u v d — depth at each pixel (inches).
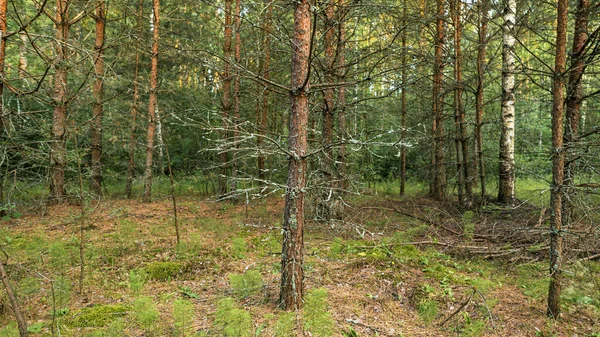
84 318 145.6
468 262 221.0
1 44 205.9
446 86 353.1
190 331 136.3
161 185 534.6
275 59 336.8
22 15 343.9
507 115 344.5
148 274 195.9
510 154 345.1
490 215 325.1
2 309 148.8
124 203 394.6
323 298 123.3
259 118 492.1
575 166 167.8
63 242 242.5
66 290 159.9
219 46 426.9
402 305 167.5
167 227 292.4
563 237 167.3
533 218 290.4
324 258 223.3
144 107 495.5
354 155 328.8
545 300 169.0
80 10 385.7
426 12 333.4
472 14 333.1
